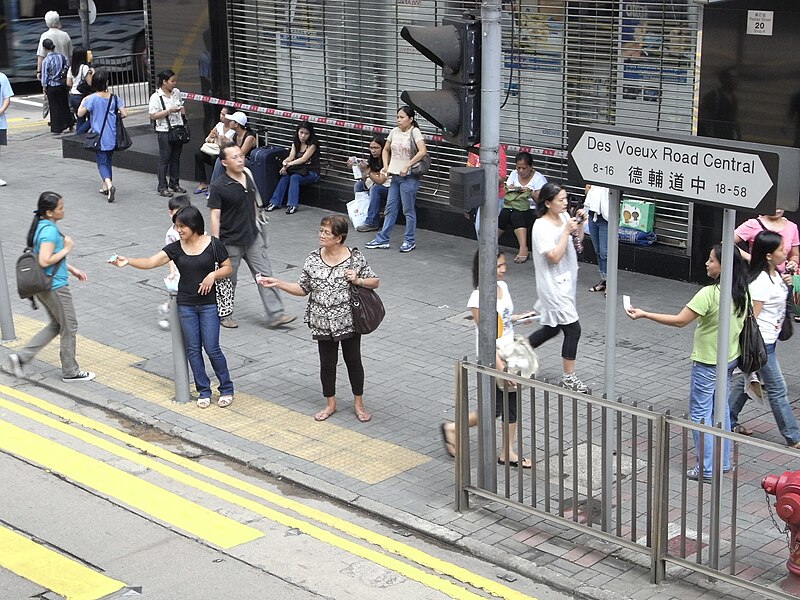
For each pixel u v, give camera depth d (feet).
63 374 39.45
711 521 24.95
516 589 26.04
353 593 25.90
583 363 40.29
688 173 25.26
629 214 50.47
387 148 54.95
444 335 43.55
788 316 32.91
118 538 28.66
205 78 67.77
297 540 28.58
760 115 45.32
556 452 32.91
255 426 35.58
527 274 51.16
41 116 93.04
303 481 31.71
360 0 59.93
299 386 38.81
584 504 29.63
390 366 40.42
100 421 36.50
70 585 26.27
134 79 96.53
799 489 24.29
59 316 38.70
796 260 39.55
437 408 36.73
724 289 26.40
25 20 97.55
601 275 48.26
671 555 25.52
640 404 36.50
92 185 69.46
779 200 23.98
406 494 30.81
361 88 61.26
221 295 38.45
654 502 25.46
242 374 39.96
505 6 53.67
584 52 51.55
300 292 34.94
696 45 47.34
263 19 64.95
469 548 27.78
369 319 34.42
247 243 43.16
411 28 27.91
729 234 25.94
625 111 51.19
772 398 32.63
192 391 38.55
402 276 51.13
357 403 35.81
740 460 32.17
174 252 35.99
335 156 63.46
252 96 66.85
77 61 83.30
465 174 28.04
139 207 63.98
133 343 43.19
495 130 28.27
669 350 41.70
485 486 29.45
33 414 36.99
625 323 44.65
